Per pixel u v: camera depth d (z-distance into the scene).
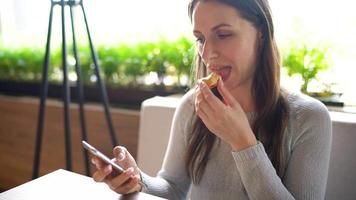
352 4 1.18
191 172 0.84
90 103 1.69
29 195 0.67
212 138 0.81
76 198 0.66
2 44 1.96
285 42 1.26
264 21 0.74
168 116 1.13
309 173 0.70
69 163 1.26
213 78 0.71
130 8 1.59
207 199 0.82
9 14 1.97
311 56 1.22
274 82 0.78
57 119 1.70
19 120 1.81
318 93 1.18
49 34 1.20
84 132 1.33
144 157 1.18
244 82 0.78
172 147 0.90
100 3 1.62
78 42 1.67
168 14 1.51
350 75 1.21
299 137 0.74
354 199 0.92
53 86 1.80
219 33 0.71
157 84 1.56
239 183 0.77
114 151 0.78
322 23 1.24
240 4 0.70
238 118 0.67
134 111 1.55
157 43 1.54
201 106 0.69
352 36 1.20
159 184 0.82
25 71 1.87
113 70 1.63
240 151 0.66
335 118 0.95
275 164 0.74
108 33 1.67
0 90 1.96
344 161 0.92
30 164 1.83
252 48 0.74
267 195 0.64
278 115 0.77
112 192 0.69
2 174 1.94
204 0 0.71
